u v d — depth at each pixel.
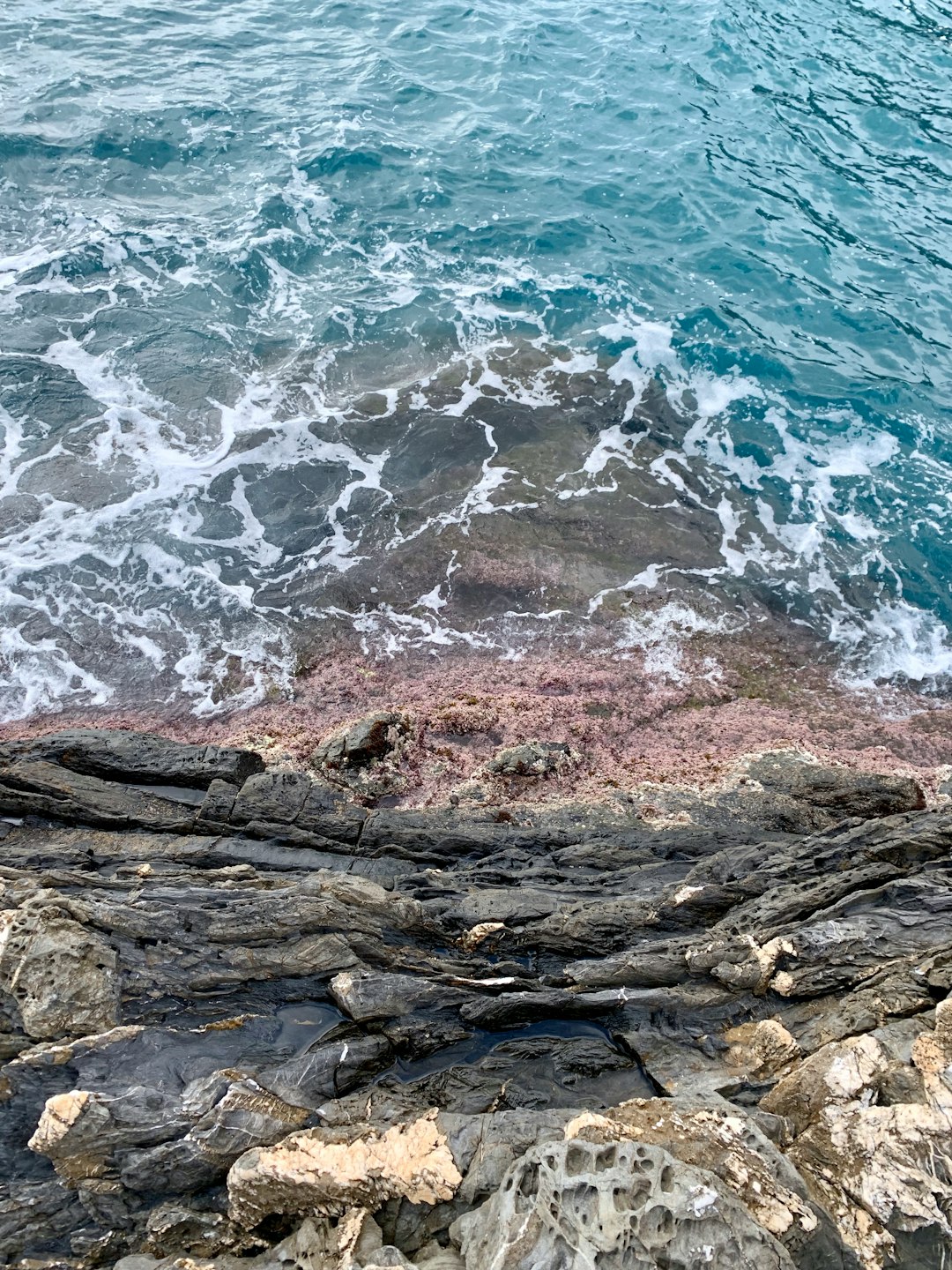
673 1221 6.75
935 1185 7.34
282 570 16.80
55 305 20.80
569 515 18.00
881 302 22.72
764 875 10.97
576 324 21.80
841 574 17.52
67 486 17.44
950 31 32.06
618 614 16.58
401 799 12.99
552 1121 8.12
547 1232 6.76
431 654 15.73
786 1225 7.16
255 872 10.59
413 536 17.48
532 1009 9.48
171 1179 7.87
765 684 15.75
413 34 30.73
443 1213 7.52
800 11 32.47
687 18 31.78
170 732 13.98
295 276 22.23
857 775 13.26
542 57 29.88
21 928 8.70
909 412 20.20
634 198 25.25
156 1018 8.83
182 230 22.95
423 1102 8.73
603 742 14.34
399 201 24.45
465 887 10.95
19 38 28.86
